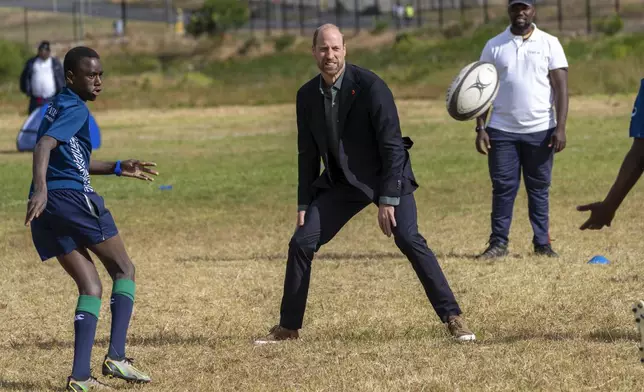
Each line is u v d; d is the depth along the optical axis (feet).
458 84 81.10
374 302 71.41
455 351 54.70
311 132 58.18
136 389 49.73
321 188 59.26
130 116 284.41
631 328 59.77
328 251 96.32
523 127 88.02
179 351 57.77
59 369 55.42
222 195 138.82
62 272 87.92
